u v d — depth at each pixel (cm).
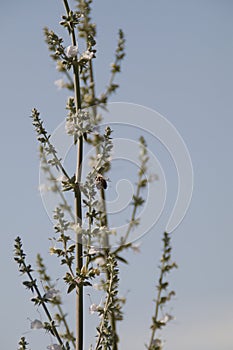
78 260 882
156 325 795
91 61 1026
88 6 1000
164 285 805
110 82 1023
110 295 852
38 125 910
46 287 885
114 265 859
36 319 868
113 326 849
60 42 954
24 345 888
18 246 889
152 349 792
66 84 959
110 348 843
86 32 990
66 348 862
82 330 865
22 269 883
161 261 812
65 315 872
